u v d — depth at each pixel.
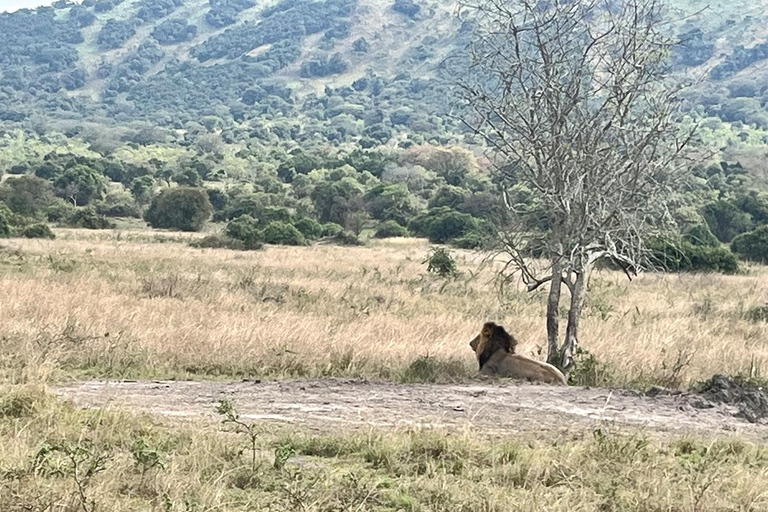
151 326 14.74
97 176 81.31
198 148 142.50
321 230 62.03
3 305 15.87
